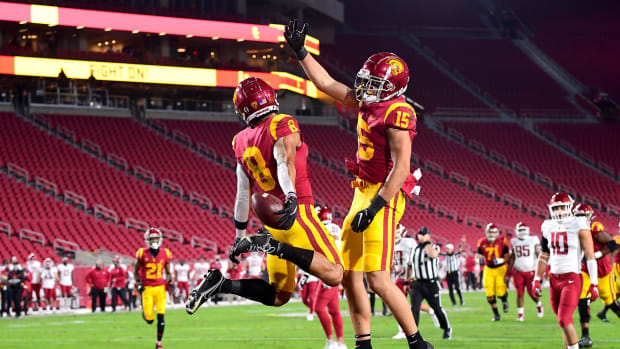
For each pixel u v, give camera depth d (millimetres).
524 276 18484
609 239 14766
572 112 59188
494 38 68500
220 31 42719
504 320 18719
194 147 43406
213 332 16875
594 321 17547
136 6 40469
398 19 67250
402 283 18000
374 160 5828
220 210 37500
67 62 39062
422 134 53062
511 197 46875
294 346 13680
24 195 33312
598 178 50750
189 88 45375
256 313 23328
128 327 18781
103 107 43344
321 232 5902
